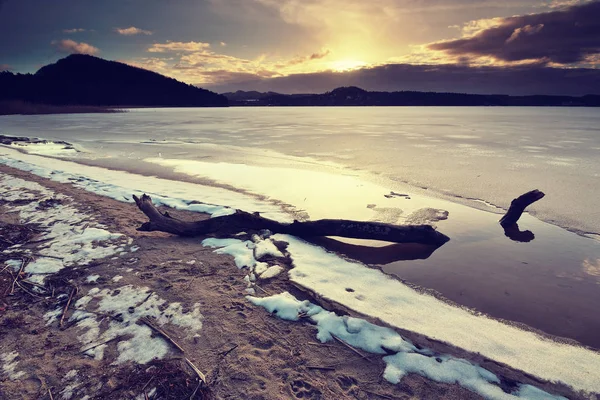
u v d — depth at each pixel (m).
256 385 2.44
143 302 3.45
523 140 18.78
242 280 3.95
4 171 9.69
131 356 2.70
